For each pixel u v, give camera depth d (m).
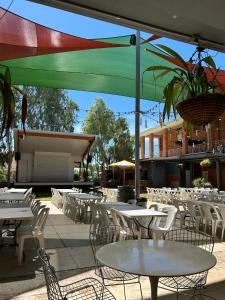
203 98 2.51
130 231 4.46
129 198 7.76
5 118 3.49
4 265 3.92
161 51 4.85
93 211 5.38
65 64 5.70
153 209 5.22
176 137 23.44
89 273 3.57
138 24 2.43
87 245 4.96
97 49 5.23
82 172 18.95
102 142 26.64
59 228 6.56
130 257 2.10
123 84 7.00
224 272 3.61
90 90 7.33
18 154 15.48
